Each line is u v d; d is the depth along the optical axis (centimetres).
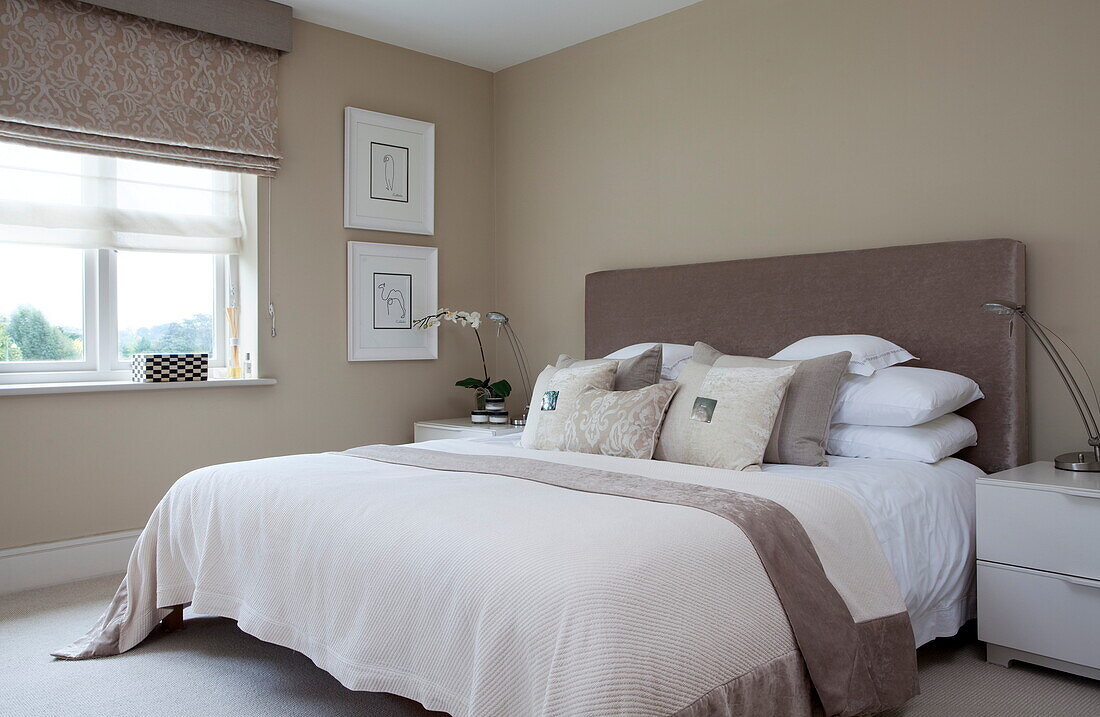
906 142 326
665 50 407
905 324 317
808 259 345
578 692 143
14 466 337
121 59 355
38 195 354
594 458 272
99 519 358
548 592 157
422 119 462
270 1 392
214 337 412
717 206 387
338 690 240
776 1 365
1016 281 292
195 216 392
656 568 165
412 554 185
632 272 408
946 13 315
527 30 429
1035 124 294
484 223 494
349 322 434
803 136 357
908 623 215
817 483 231
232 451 396
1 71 326
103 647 265
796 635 179
